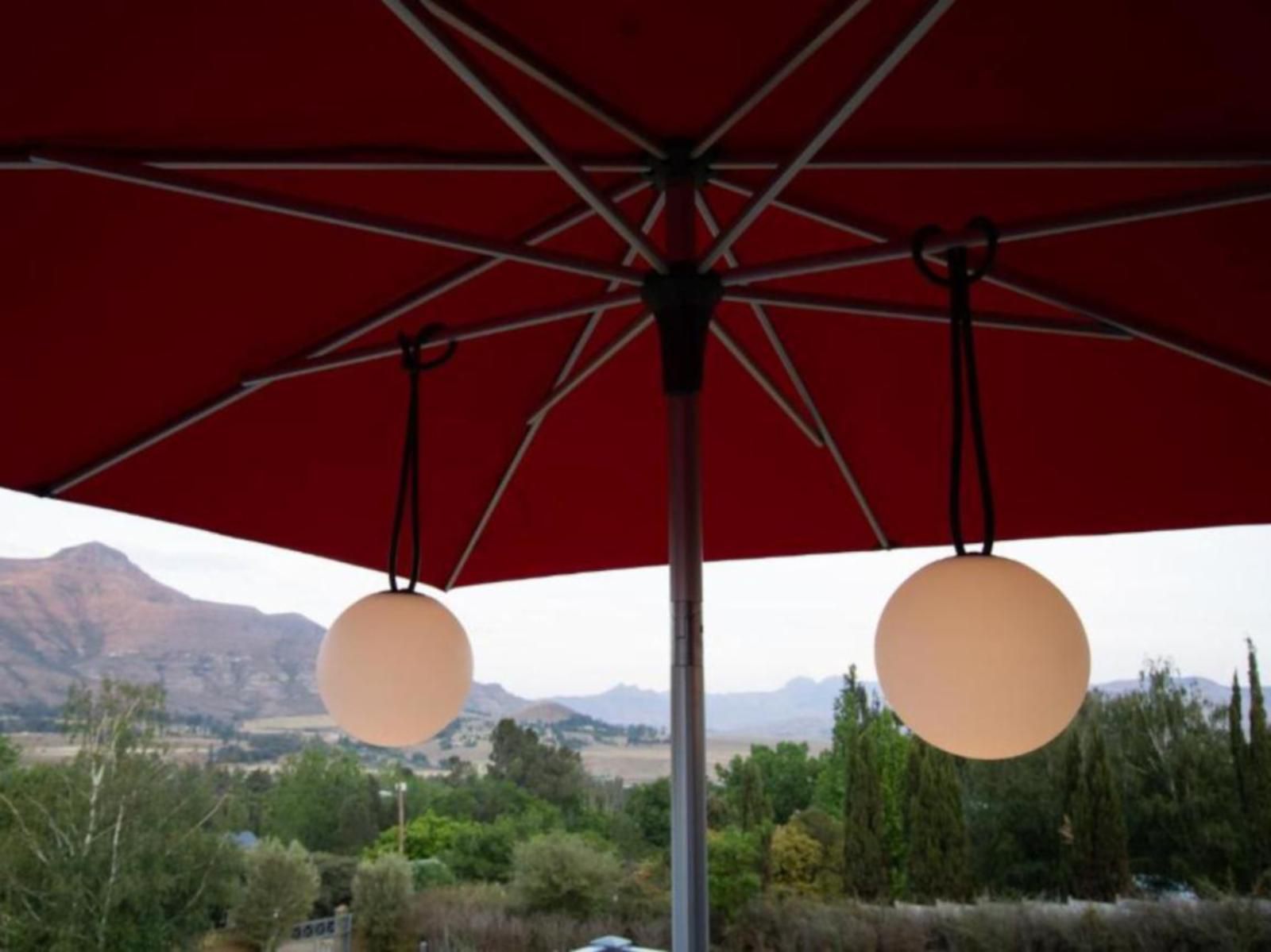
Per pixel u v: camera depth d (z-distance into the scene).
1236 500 1.97
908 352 1.88
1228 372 1.68
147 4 1.00
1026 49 1.15
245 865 13.76
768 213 1.72
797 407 1.98
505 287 1.80
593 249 1.79
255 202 1.24
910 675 1.09
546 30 1.20
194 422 1.81
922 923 10.48
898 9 1.13
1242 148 1.26
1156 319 1.65
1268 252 1.43
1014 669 1.05
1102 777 10.83
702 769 1.40
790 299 1.54
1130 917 9.94
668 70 1.28
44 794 13.36
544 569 2.54
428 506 2.18
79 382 1.61
